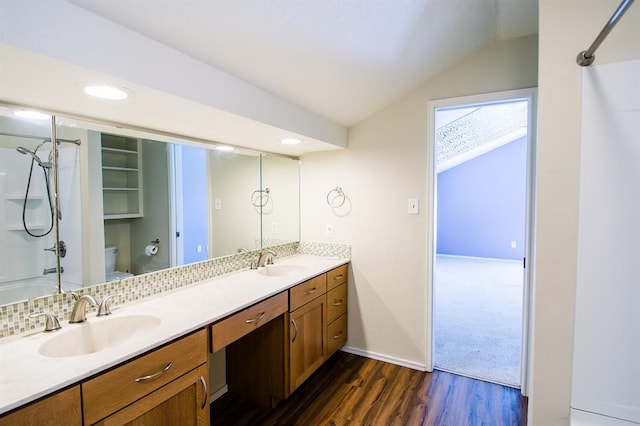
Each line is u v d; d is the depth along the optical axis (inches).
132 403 47.3
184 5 46.7
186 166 85.0
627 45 52.1
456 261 280.7
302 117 88.1
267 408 86.0
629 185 52.1
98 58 42.8
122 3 42.6
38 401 37.8
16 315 53.2
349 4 58.6
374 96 96.8
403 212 105.3
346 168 114.0
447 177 297.1
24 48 36.1
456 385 95.7
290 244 121.5
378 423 79.7
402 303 106.8
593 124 53.7
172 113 63.6
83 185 64.0
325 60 72.2
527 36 87.2
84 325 56.4
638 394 52.4
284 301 81.6
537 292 58.4
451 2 66.7
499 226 280.8
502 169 276.4
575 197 55.6
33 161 57.0
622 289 52.7
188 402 56.1
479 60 92.7
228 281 86.6
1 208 53.4
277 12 54.9
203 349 58.8
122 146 70.9
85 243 64.0
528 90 87.2
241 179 101.9
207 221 90.4
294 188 123.0
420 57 84.1
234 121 71.1
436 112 100.8
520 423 79.4
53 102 55.2
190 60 55.9
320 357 98.7
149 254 75.5
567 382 57.1
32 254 56.5
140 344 49.2
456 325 141.9
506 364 107.7
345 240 115.5
